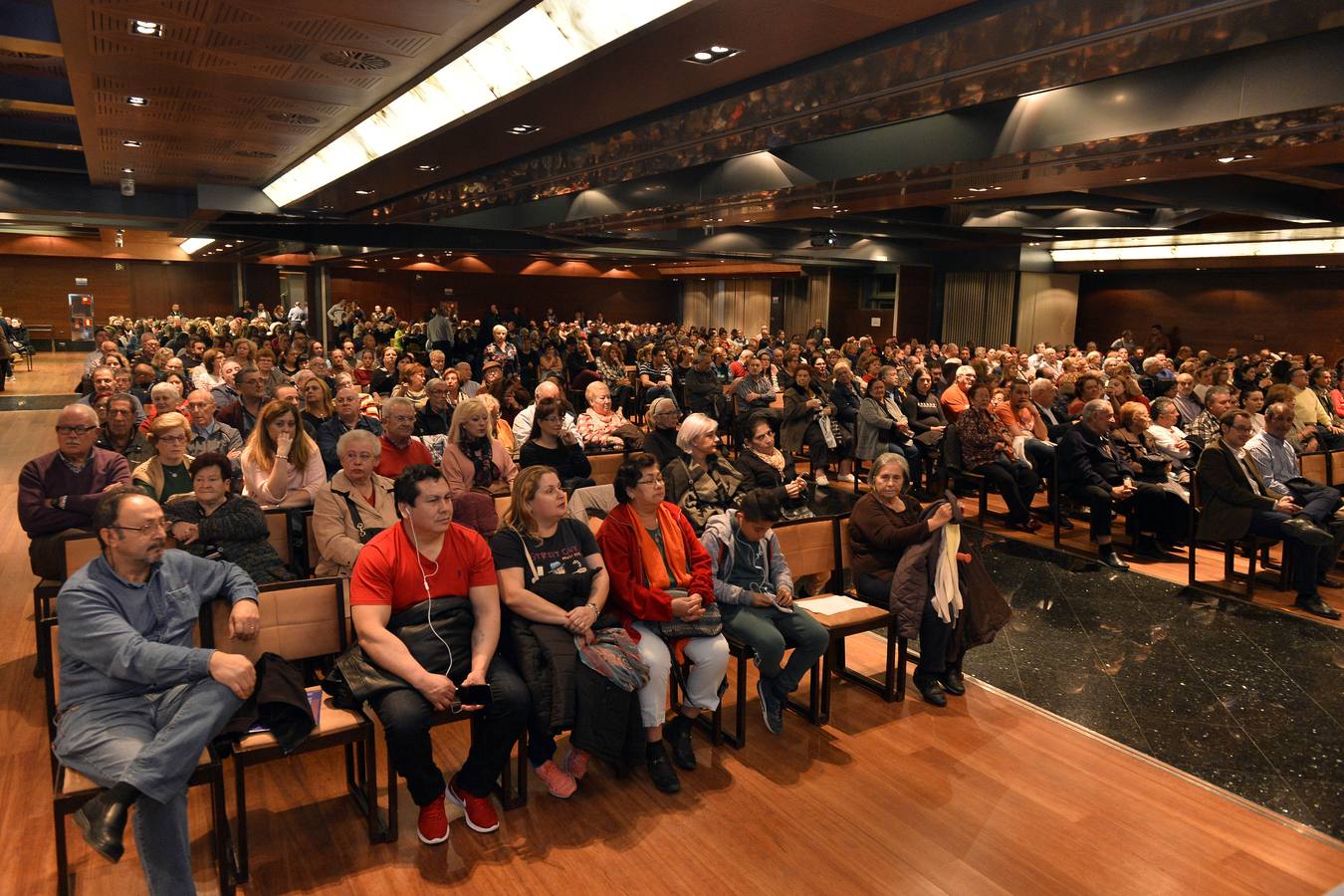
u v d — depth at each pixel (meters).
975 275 23.98
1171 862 3.10
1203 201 11.93
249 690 2.76
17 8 6.12
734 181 10.82
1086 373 8.79
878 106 6.27
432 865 2.99
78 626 2.73
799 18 4.92
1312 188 13.20
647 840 3.16
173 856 2.64
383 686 3.04
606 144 7.99
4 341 16.38
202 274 31.31
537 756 3.48
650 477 3.72
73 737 2.68
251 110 7.52
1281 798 3.54
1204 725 4.16
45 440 10.77
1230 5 4.23
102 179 12.25
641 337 24.38
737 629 3.86
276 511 4.41
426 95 7.21
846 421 10.09
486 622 3.29
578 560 3.61
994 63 5.27
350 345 16.83
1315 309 19.47
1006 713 4.27
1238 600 5.98
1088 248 21.89
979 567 4.48
